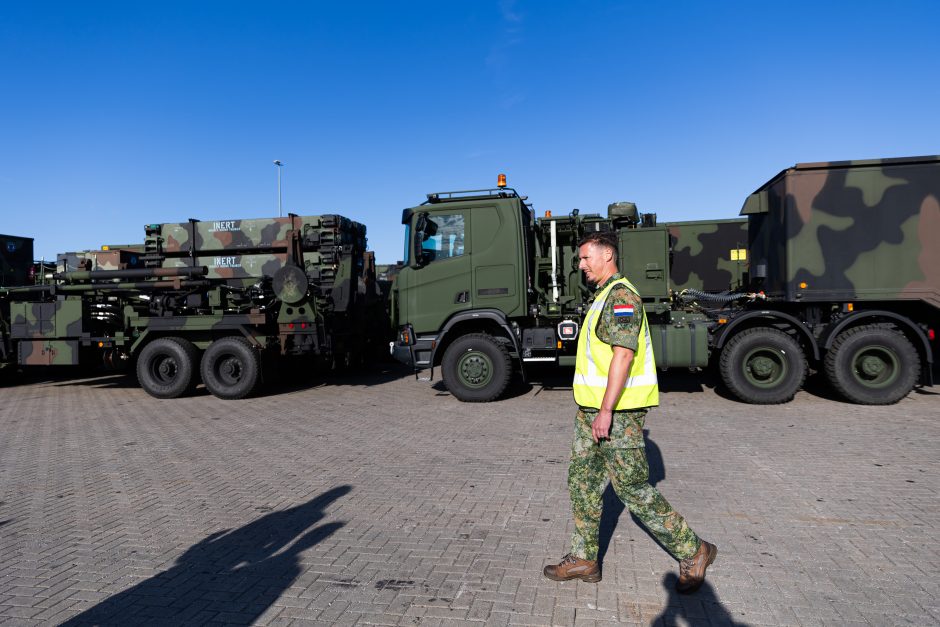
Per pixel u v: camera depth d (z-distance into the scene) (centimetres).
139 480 550
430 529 409
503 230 920
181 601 316
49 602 319
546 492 481
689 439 641
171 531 419
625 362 294
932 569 329
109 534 416
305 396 1052
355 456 616
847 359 820
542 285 989
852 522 400
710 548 307
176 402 1027
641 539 380
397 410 880
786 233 836
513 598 309
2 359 1237
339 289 1176
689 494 462
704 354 866
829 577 323
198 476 558
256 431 758
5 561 374
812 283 827
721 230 1365
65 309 1153
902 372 802
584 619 287
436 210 941
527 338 926
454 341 931
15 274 1450
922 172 801
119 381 1366
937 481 481
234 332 1085
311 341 1063
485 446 642
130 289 1109
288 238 1077
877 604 293
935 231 798
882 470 514
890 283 809
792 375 829
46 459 639
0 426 838
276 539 399
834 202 822
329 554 372
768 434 658
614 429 303
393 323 999
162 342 1067
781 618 283
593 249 322
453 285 935
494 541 385
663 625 280
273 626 288
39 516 457
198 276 1085
